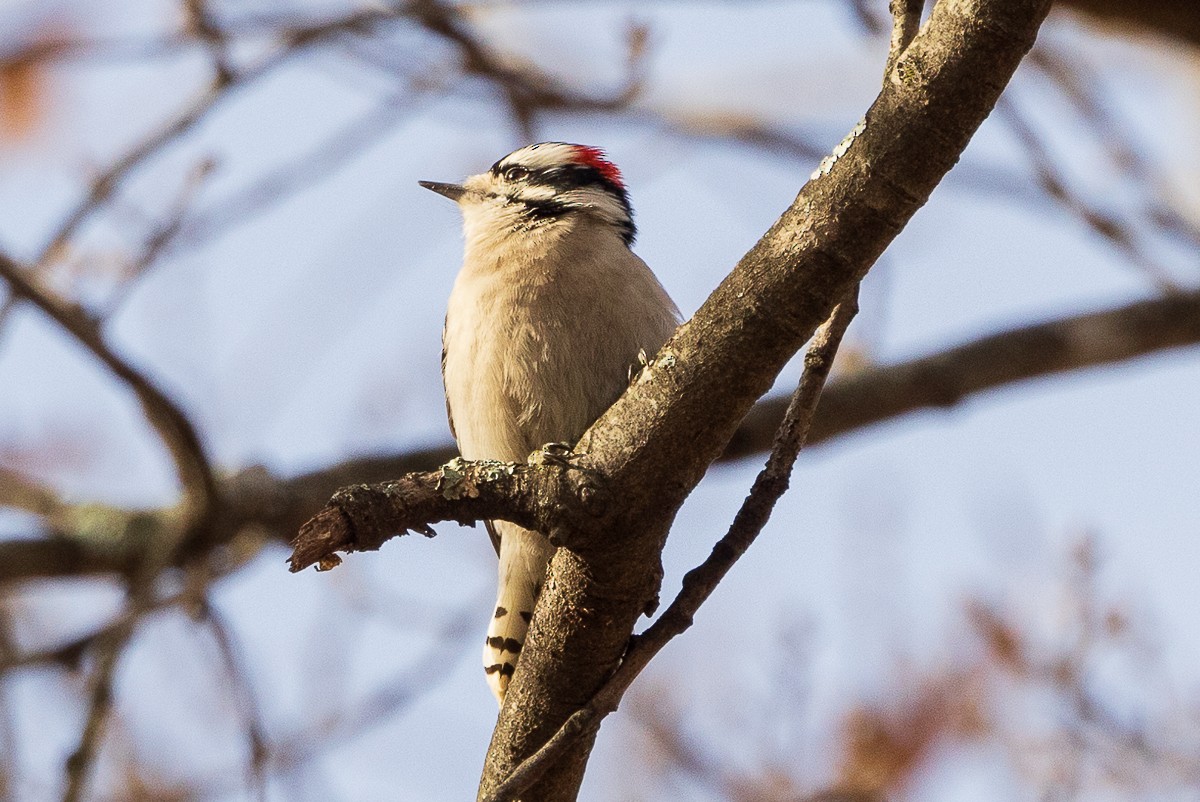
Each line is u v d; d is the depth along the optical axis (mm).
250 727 10625
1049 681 11781
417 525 6379
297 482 12273
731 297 6164
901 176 5766
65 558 12336
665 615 6816
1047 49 12852
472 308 9844
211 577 11742
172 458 11297
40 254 10852
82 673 10969
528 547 9391
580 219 10812
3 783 11031
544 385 9570
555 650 6848
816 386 7074
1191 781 11281
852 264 5961
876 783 12039
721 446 6426
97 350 10266
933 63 5605
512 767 7035
